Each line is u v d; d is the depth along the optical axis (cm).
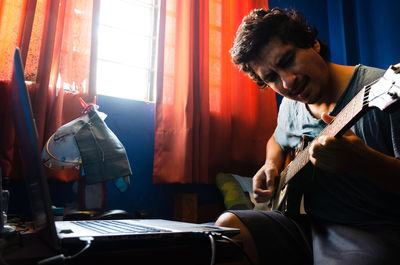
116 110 180
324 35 274
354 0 267
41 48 153
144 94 204
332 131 73
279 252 82
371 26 251
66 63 162
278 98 236
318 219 94
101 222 78
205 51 201
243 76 212
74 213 116
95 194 142
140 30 210
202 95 195
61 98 154
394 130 73
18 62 44
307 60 94
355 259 71
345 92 91
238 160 204
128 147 180
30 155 45
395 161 68
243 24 105
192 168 185
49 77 151
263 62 99
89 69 165
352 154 67
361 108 62
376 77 87
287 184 103
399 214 80
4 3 150
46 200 41
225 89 205
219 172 197
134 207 175
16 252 45
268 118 212
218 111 204
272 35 95
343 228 85
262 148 207
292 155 123
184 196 174
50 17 156
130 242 47
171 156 181
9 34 149
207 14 206
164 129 182
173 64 193
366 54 253
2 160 137
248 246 81
